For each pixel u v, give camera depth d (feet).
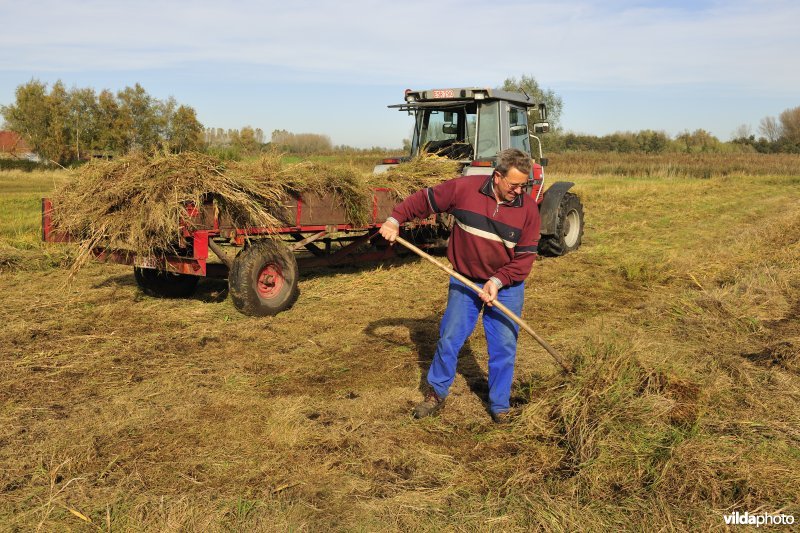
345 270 28.45
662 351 16.93
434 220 27.73
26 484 10.31
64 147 152.76
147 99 156.97
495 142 29.01
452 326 12.71
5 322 19.30
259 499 9.89
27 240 32.81
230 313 21.12
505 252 12.28
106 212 19.62
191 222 18.76
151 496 9.95
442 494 10.12
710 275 27.22
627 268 28.22
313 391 14.49
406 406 13.67
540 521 9.31
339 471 10.84
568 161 128.67
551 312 21.79
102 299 22.43
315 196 22.29
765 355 16.66
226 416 13.00
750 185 81.51
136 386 14.60
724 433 11.99
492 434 12.21
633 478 10.45
